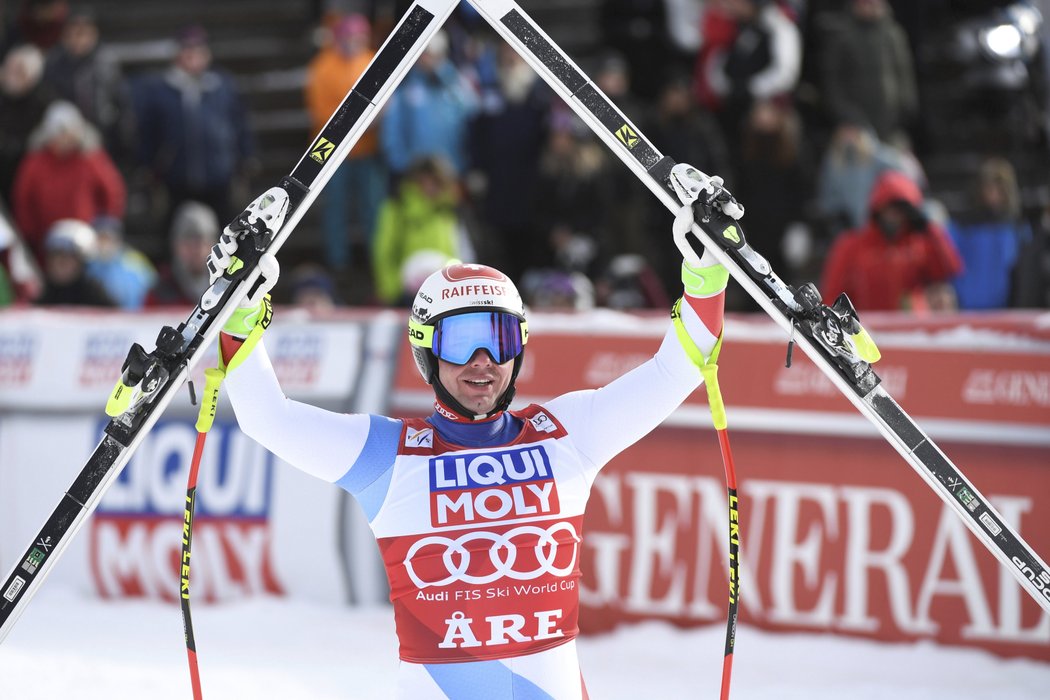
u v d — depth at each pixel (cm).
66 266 2641
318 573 1977
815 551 1788
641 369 989
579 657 1764
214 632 1862
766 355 1850
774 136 2862
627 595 1848
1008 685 1623
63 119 3019
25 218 3066
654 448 1858
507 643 917
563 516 943
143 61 4091
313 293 2639
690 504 1838
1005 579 1708
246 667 1697
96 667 1691
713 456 1839
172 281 2627
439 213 2831
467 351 943
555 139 2856
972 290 2580
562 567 936
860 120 2983
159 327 2134
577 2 3881
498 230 3027
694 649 1767
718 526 1825
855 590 1767
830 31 3183
